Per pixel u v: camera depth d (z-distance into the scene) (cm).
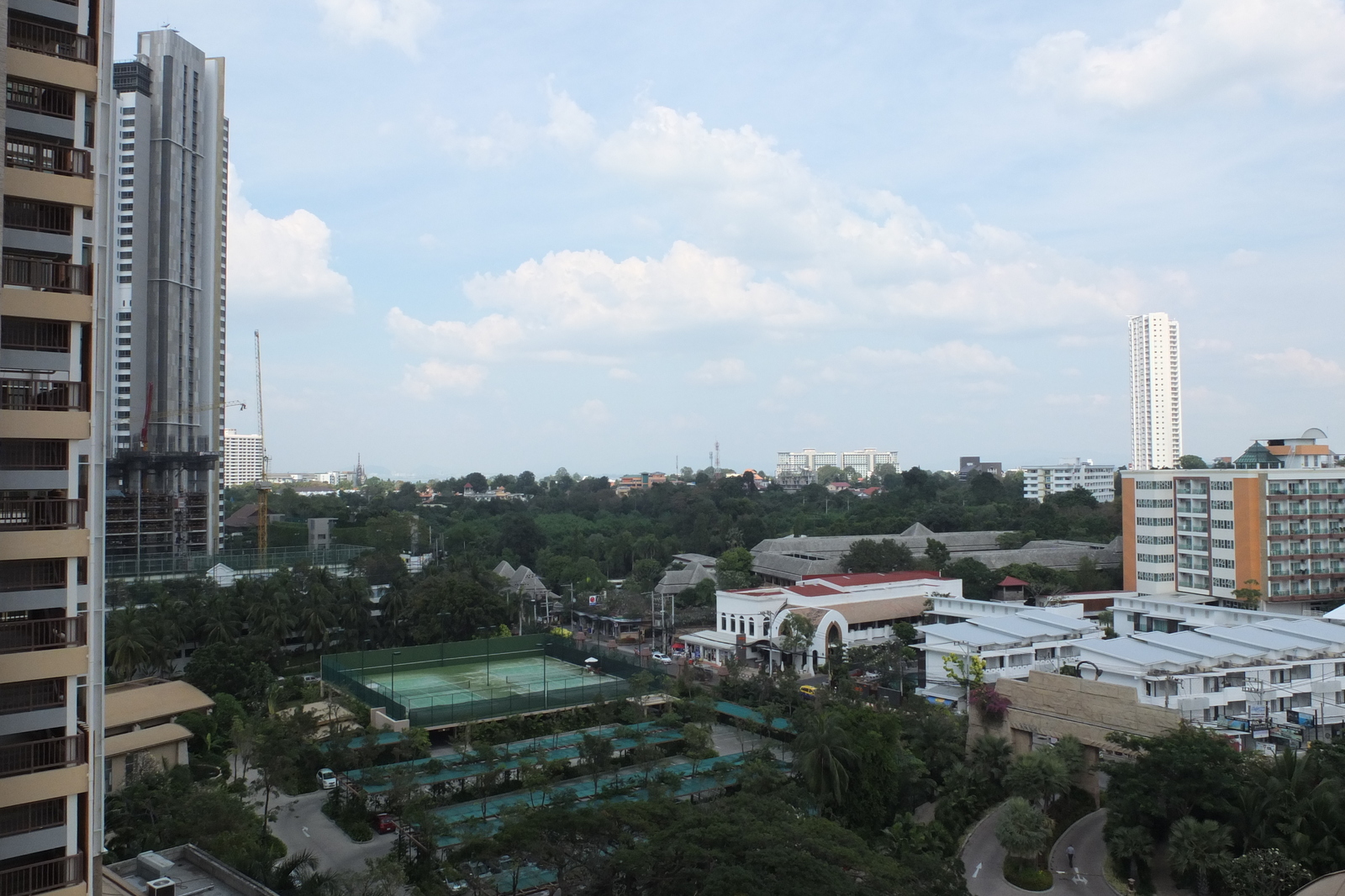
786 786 7044
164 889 4938
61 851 3884
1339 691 8506
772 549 19838
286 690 10481
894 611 13188
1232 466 17000
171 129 18862
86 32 4172
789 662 12344
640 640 14462
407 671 12206
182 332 19062
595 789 7406
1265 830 5881
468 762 7969
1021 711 7988
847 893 4281
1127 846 6256
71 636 3972
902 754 7575
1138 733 7069
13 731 3816
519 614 14775
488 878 5809
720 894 4188
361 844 6969
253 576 15075
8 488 3931
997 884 6347
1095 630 10744
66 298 3981
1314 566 14562
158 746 7994
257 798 7894
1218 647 8638
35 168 4138
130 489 17838
